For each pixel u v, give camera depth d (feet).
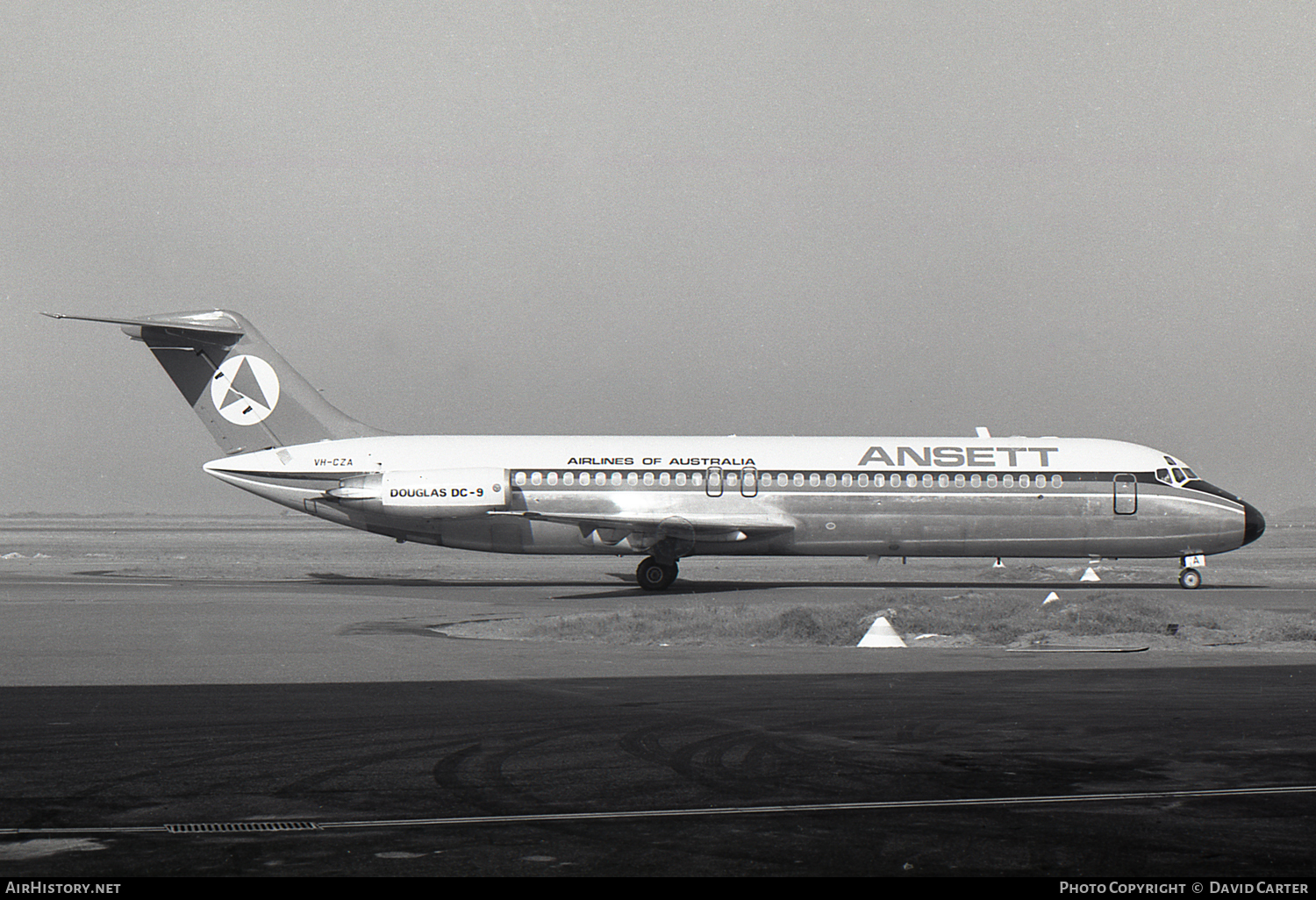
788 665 241.14
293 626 327.88
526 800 119.55
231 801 118.93
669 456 501.97
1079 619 328.49
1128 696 194.59
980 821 110.83
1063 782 128.06
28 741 152.46
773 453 502.79
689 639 303.68
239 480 511.81
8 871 94.12
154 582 557.74
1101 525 499.92
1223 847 101.81
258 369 515.50
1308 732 159.33
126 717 172.86
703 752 145.28
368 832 106.93
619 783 127.24
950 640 301.02
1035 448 508.94
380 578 604.08
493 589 498.69
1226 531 502.38
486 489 487.20
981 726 163.43
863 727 162.91
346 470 506.48
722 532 487.20
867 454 501.97
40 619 349.41
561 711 178.19
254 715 174.19
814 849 101.30
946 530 497.87
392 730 161.17
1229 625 334.03
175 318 509.76
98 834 105.70
